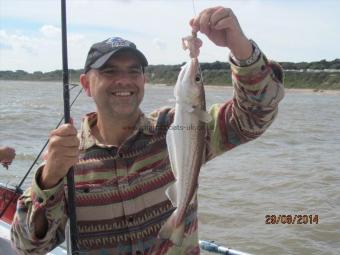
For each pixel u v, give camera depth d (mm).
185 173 872
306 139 6418
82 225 960
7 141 5707
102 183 952
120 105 945
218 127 970
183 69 877
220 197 3293
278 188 3539
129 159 957
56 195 904
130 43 957
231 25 849
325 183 3670
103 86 944
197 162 879
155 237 943
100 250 955
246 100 913
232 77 919
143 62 967
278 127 7695
